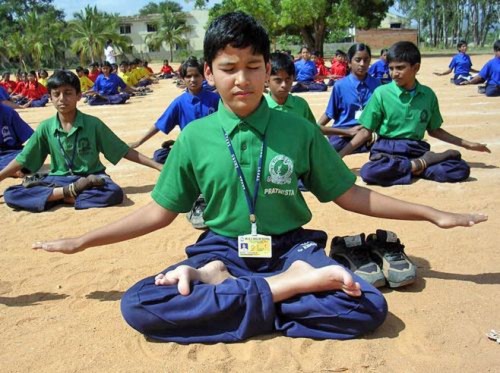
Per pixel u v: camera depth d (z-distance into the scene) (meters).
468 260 4.18
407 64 6.19
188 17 59.56
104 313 3.56
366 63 7.53
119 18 58.25
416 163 6.41
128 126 12.45
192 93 6.94
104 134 6.22
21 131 7.36
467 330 3.19
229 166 3.21
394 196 5.98
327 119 7.84
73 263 4.44
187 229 5.23
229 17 2.96
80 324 3.43
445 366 2.85
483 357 2.93
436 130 6.60
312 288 3.07
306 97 16.70
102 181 5.97
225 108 3.21
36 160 6.23
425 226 4.97
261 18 33.53
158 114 14.39
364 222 5.17
